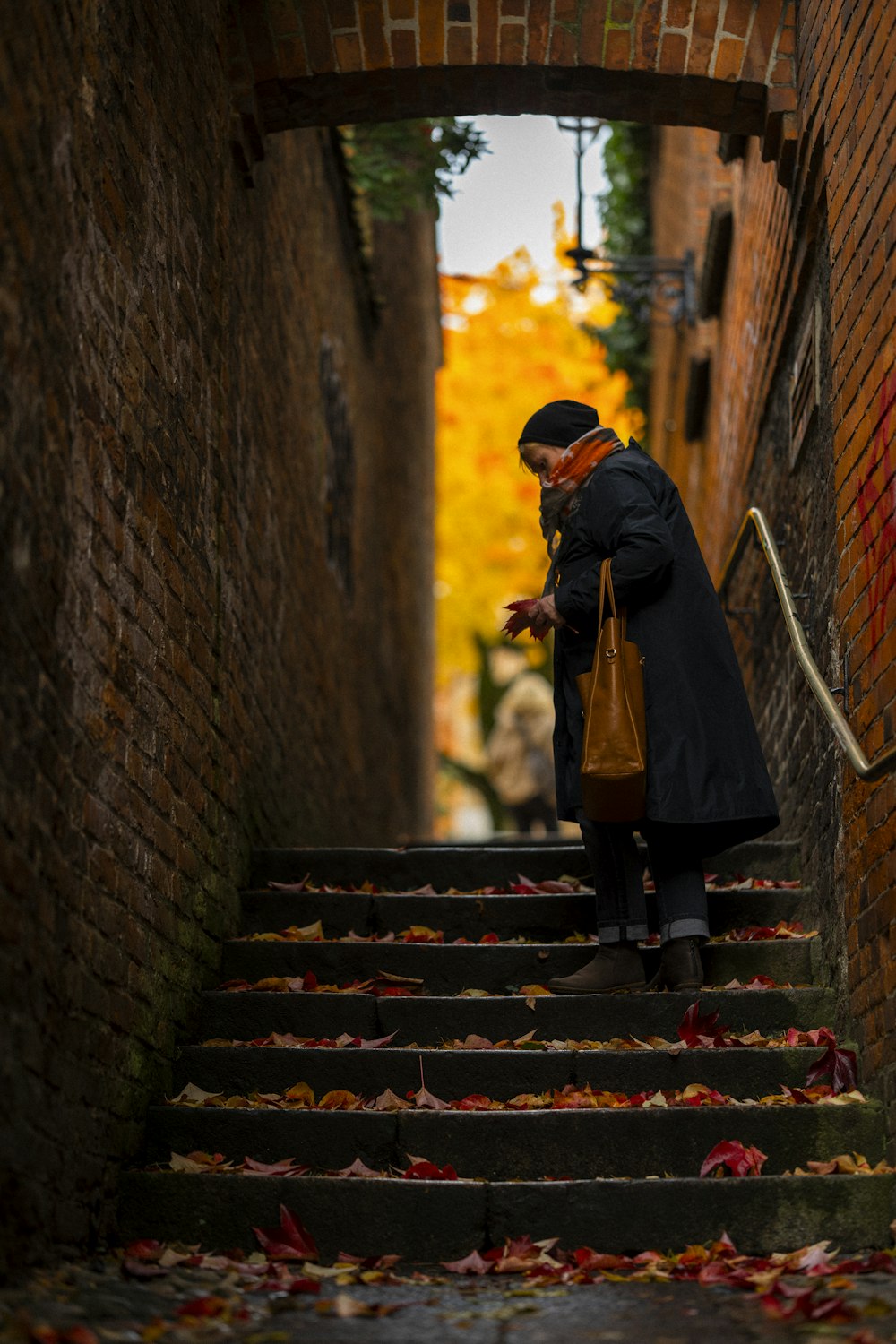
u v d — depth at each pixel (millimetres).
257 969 4621
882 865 3613
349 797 9117
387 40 5172
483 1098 3793
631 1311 2760
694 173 9664
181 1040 4082
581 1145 3619
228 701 4973
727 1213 3359
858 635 3971
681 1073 3902
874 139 3803
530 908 4988
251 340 5727
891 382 3596
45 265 2928
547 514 4500
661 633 4262
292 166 6984
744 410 6852
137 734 3689
